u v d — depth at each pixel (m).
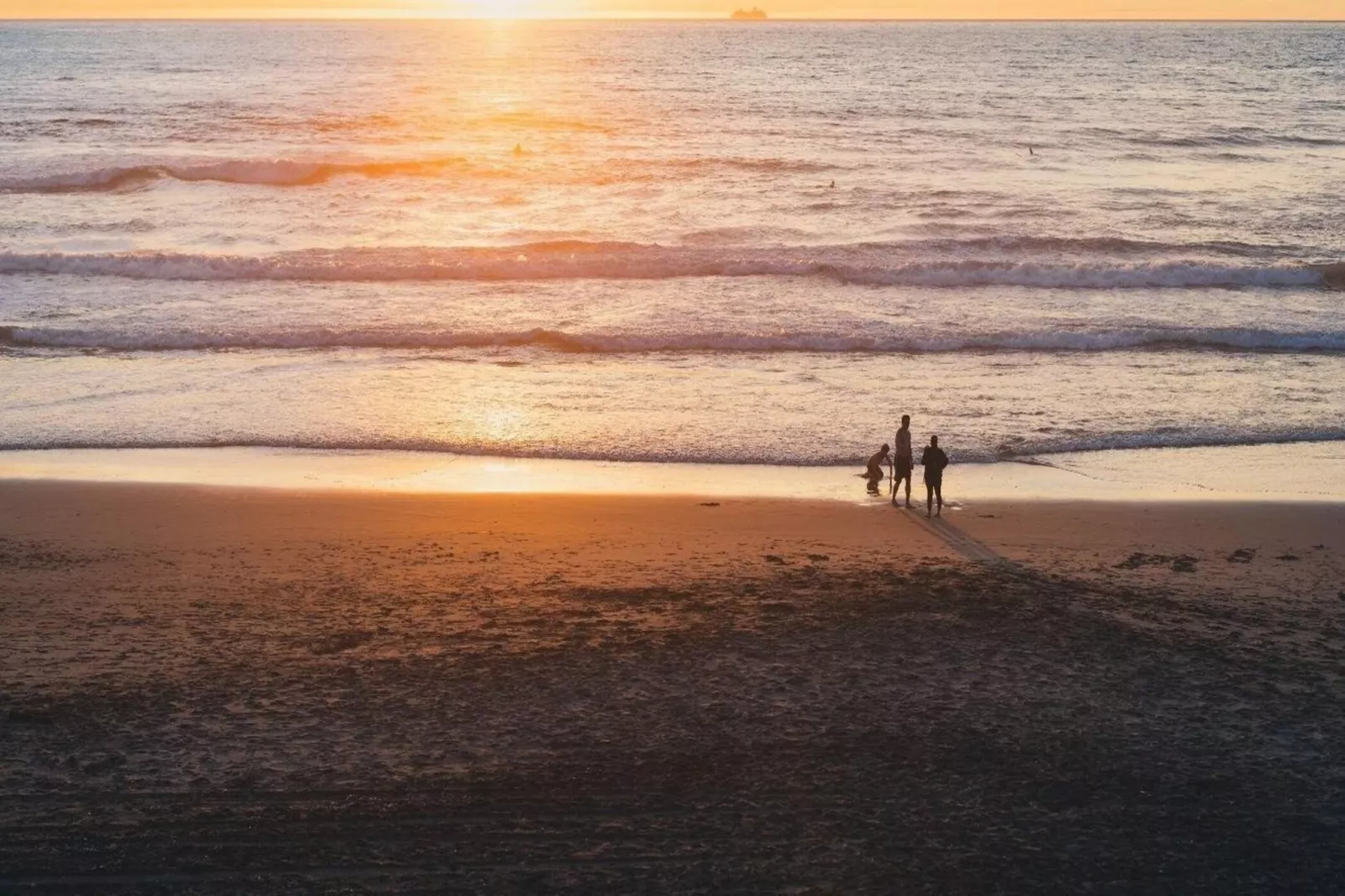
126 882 8.48
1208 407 23.11
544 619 13.23
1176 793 9.80
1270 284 33.06
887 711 11.13
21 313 28.64
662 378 24.84
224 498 17.67
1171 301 31.52
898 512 17.41
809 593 14.05
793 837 9.13
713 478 19.20
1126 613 13.55
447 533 16.20
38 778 9.77
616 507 17.41
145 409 22.31
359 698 11.30
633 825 9.27
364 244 37.38
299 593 13.98
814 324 28.69
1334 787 9.89
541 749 10.38
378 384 24.20
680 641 12.62
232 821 9.23
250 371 24.89
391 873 8.62
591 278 33.25
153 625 12.98
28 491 17.84
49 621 13.02
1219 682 11.76
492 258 34.19
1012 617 13.31
